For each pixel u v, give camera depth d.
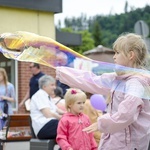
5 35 3.37
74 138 4.43
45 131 6.09
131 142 2.95
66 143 4.38
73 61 3.33
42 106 6.19
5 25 8.99
